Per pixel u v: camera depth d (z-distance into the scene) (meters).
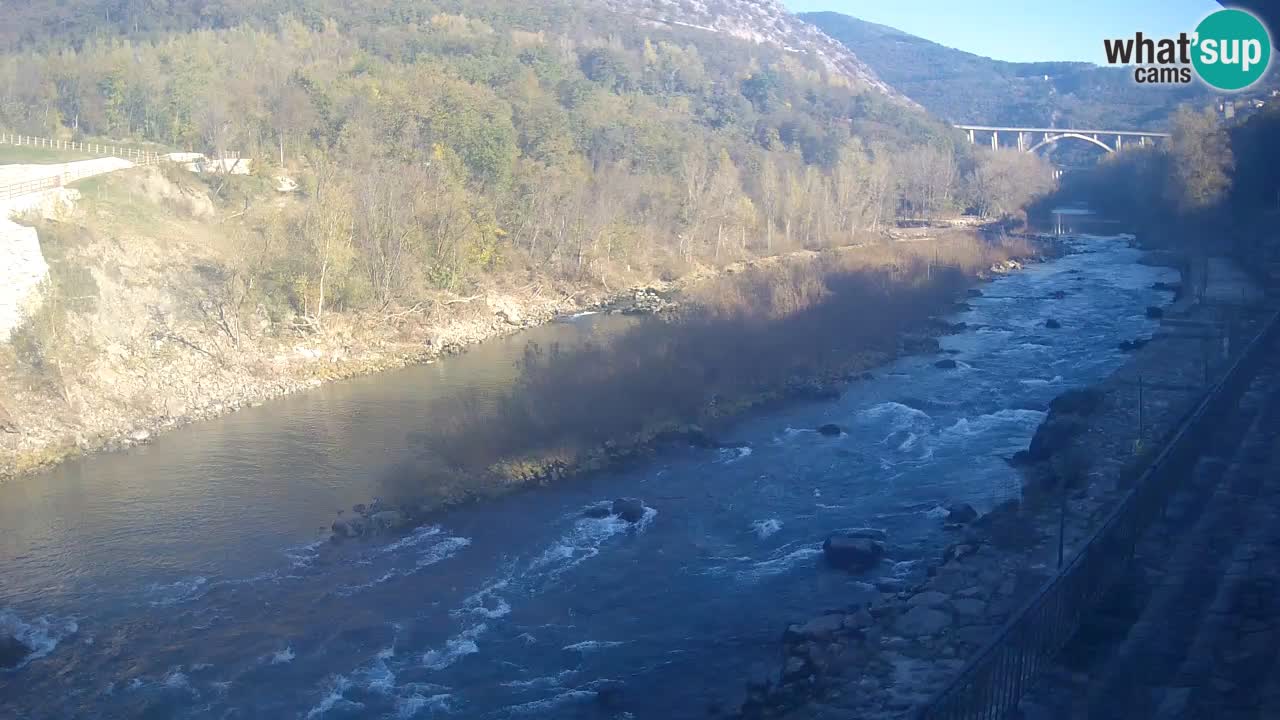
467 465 53.81
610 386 63.03
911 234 169.12
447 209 100.19
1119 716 23.84
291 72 134.25
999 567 36.81
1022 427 60.59
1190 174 138.25
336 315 85.94
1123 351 80.81
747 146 188.62
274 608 39.31
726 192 139.25
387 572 42.41
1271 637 27.39
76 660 35.59
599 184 126.88
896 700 28.44
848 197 161.12
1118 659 26.64
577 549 44.47
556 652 35.69
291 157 116.75
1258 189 133.50
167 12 196.88
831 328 84.25
